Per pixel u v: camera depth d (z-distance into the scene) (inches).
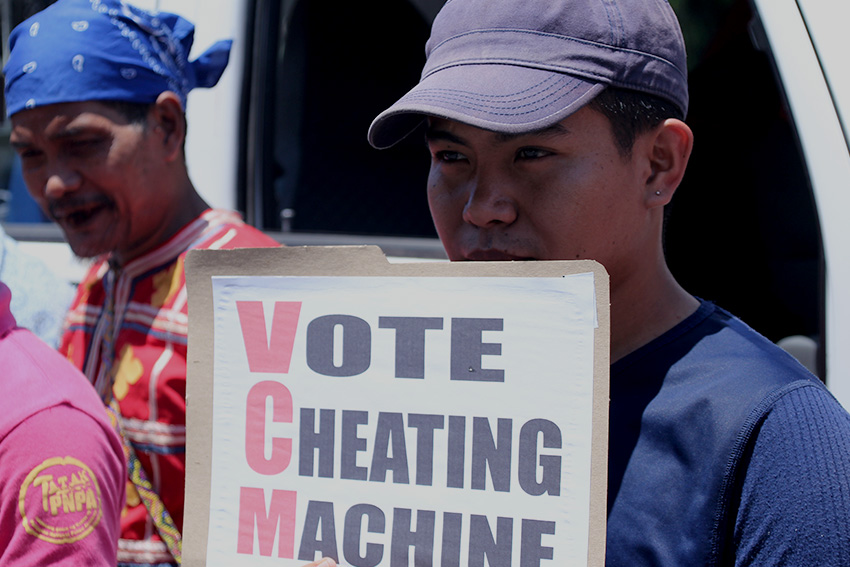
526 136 41.3
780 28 70.6
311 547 40.5
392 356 40.1
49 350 50.1
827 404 38.4
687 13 87.0
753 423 38.0
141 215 66.6
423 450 39.4
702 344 42.4
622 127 42.0
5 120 109.0
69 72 62.4
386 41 90.4
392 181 95.7
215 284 42.9
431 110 41.3
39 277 77.9
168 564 61.6
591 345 37.5
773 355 41.2
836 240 67.7
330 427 40.8
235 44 87.0
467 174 44.3
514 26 42.6
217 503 42.0
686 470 39.3
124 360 64.6
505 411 38.4
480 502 38.5
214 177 86.9
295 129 91.4
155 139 66.5
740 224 95.6
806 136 69.1
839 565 35.5
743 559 37.4
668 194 44.1
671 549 38.7
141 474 62.4
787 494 36.7
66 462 44.5
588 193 41.7
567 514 37.4
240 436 42.1
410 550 39.1
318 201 93.3
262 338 42.1
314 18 90.2
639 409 41.3
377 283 40.5
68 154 64.5
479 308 39.0
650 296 44.6
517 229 42.8
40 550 43.0
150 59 65.7
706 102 92.1
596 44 41.5
